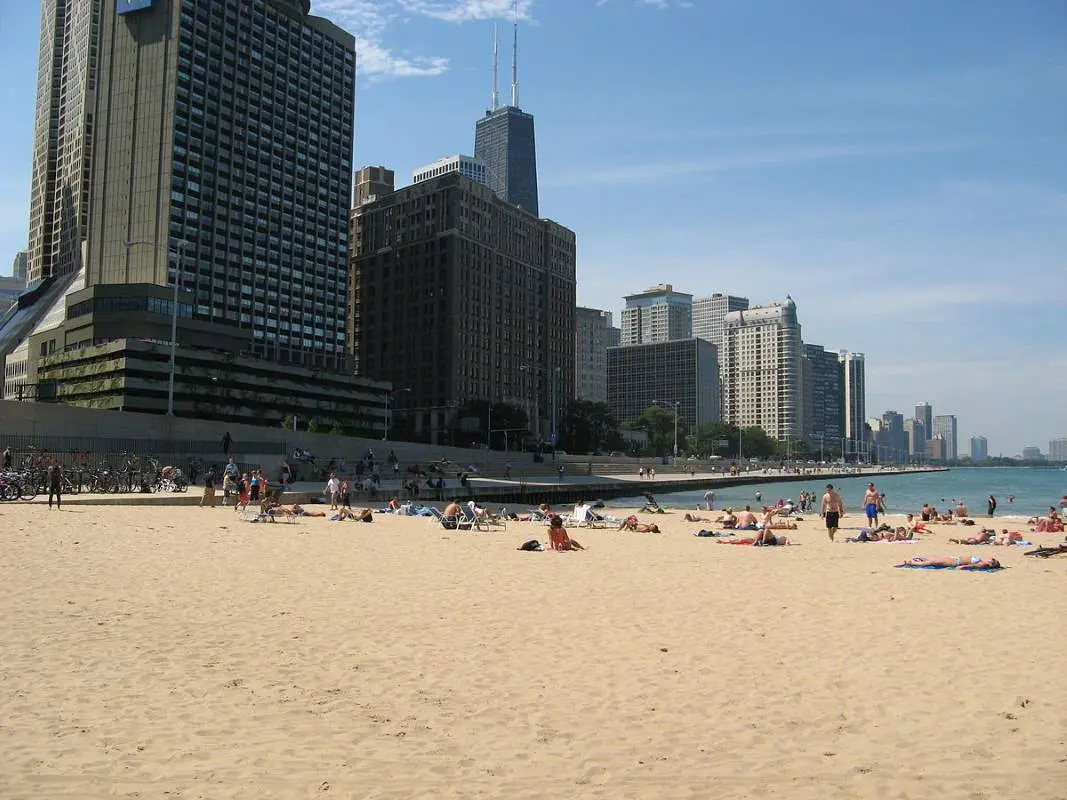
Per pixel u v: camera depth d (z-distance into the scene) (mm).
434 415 193750
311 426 133000
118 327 134250
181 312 140375
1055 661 11859
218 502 48219
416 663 11430
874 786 7375
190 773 7418
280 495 52969
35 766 7469
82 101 197250
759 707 9641
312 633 13180
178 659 11281
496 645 12609
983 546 31250
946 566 22922
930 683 10688
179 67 160000
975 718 9281
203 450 68500
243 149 171125
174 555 22531
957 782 7473
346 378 162125
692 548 28969
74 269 193250
